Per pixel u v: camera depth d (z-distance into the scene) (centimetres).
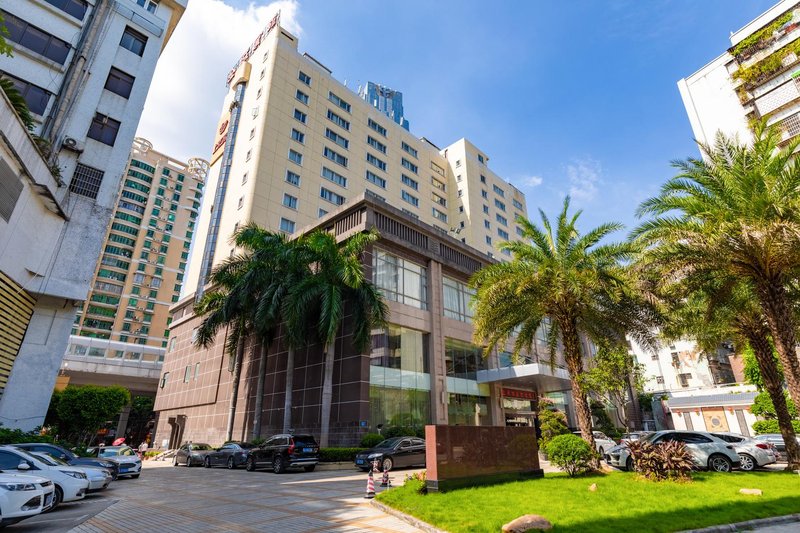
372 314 2259
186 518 893
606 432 3525
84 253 2016
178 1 2786
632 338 1794
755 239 1262
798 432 2902
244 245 2642
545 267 1569
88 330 7681
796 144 1383
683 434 1560
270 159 3981
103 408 2305
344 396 2339
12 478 787
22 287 1750
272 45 4503
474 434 1191
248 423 2859
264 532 758
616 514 802
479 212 6056
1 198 1522
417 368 2673
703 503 898
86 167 2158
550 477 1299
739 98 3566
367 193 2697
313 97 4634
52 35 2241
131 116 2386
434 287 2944
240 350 2764
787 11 3450
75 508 1039
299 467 1920
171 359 4334
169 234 9088
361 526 793
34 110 2088
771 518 802
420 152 5928
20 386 1748
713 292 1570
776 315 1346
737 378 5047
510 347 3441
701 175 1468
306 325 2386
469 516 784
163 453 3369
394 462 1831
